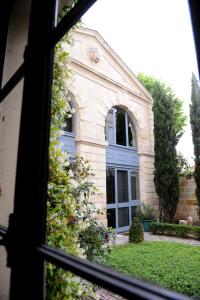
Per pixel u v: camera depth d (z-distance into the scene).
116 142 10.30
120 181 10.07
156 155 10.85
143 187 10.76
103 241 3.70
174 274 4.45
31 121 0.78
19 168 0.75
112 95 9.79
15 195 0.74
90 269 0.53
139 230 7.54
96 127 8.80
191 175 10.51
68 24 0.77
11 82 1.03
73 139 8.08
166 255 5.86
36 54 0.83
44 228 0.73
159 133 10.83
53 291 1.33
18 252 0.68
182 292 3.69
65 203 1.71
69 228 1.76
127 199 10.15
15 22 1.63
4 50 1.56
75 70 8.30
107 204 9.13
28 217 0.71
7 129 1.51
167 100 10.99
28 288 0.65
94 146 8.55
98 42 9.38
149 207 10.24
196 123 9.56
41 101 0.80
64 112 1.89
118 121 10.56
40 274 0.68
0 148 1.52
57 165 1.72
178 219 10.73
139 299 0.41
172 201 10.40
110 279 0.48
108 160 9.50
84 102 8.47
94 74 9.04
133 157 10.76
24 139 0.77
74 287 1.45
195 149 9.52
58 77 1.89
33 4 0.90
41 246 0.70
